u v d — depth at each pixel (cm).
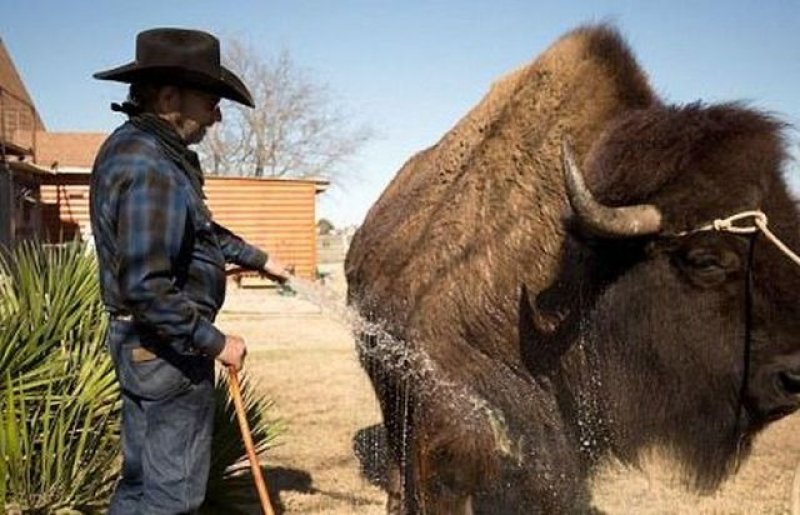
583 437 450
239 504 596
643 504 631
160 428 363
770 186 395
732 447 411
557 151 448
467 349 455
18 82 4066
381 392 524
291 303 2514
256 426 621
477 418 447
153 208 338
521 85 489
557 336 439
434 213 489
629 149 408
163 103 366
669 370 411
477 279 453
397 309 488
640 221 389
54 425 507
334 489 704
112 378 527
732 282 392
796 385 379
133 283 333
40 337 534
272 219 3297
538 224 442
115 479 522
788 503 636
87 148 4188
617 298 420
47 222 2917
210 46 370
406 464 493
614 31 476
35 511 496
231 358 352
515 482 486
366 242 565
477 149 487
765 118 408
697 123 403
